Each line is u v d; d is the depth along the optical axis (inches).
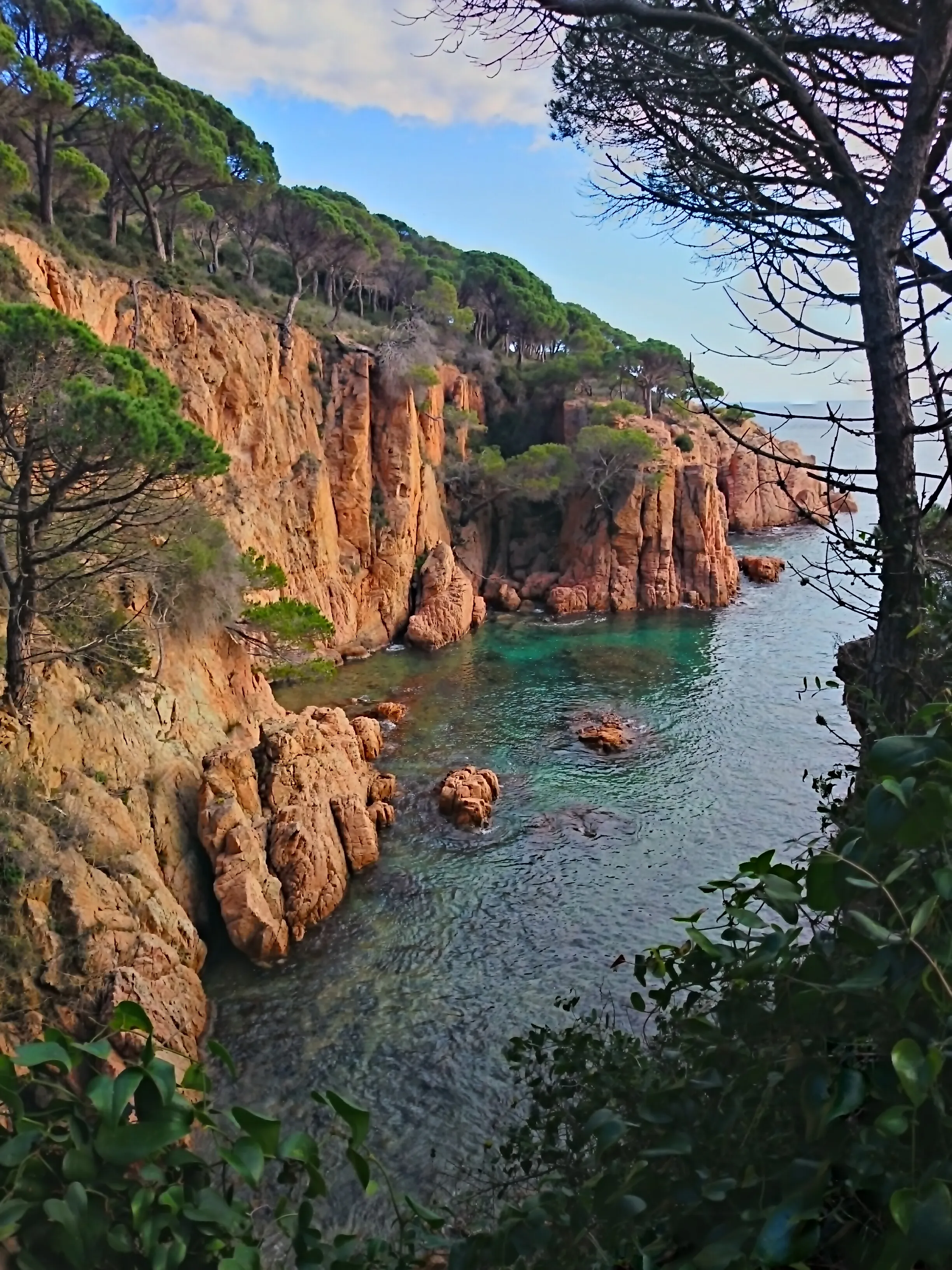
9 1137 77.6
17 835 584.1
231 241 2345.0
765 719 1473.9
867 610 184.1
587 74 228.7
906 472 176.4
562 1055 210.7
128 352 737.0
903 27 190.9
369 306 2815.0
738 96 206.2
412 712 1519.4
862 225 190.5
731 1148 96.2
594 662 1838.1
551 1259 106.7
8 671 687.7
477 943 826.2
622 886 939.3
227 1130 93.6
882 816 80.0
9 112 1254.9
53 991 535.8
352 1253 96.0
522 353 3142.2
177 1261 73.1
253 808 885.8
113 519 701.3
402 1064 657.6
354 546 1989.4
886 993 80.3
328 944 813.9
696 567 2365.9
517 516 2566.4
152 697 932.6
